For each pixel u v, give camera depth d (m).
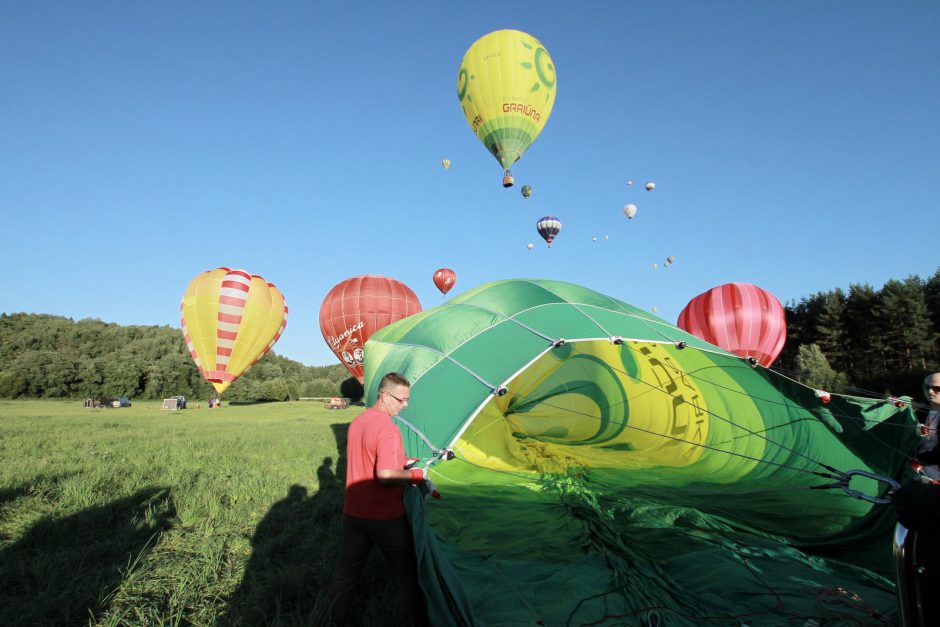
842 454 5.52
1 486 5.96
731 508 5.11
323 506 5.47
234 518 5.19
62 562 3.90
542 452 7.71
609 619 3.10
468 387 4.38
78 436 12.82
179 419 23.44
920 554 1.83
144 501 5.66
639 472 6.74
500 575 3.69
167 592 3.60
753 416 6.57
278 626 3.02
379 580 3.76
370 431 3.02
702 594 3.45
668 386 7.71
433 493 3.00
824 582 3.67
